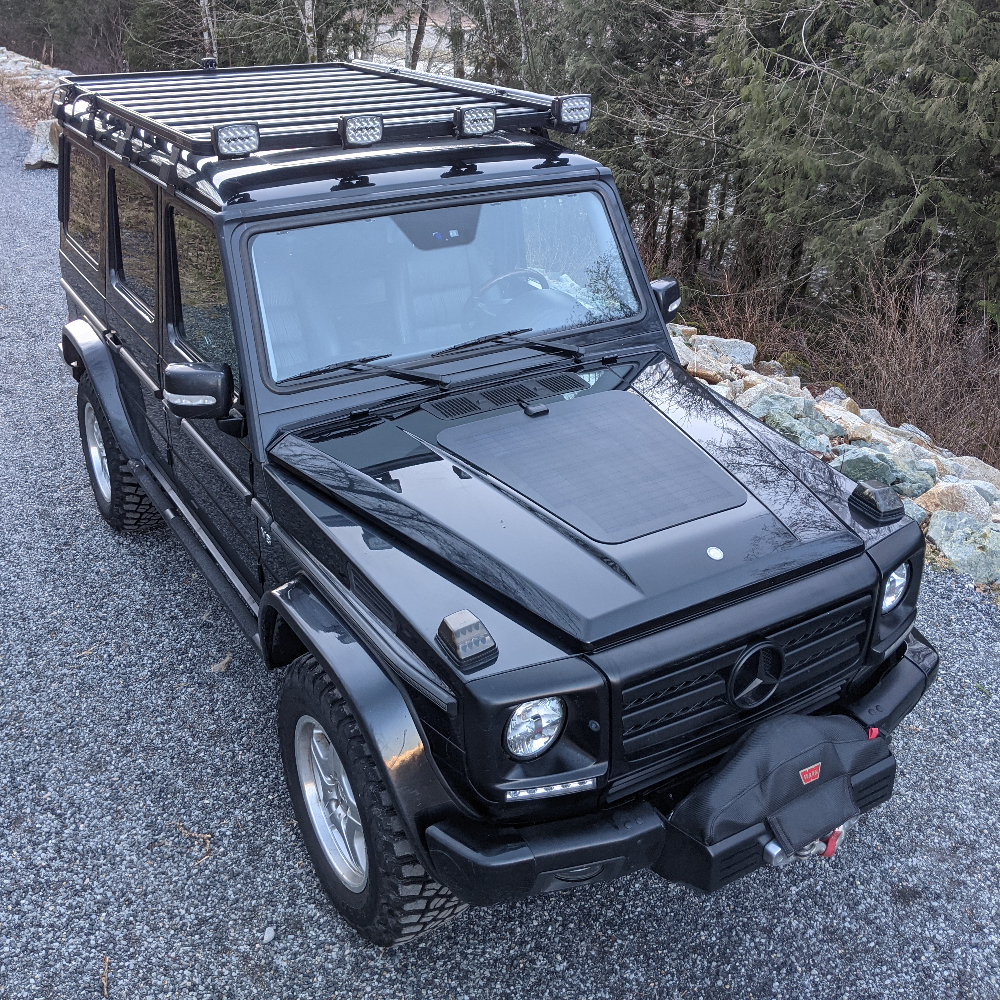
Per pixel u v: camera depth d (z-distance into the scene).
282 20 16.58
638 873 3.38
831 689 2.96
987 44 8.68
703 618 2.60
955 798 3.67
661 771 2.64
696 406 3.51
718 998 2.91
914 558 3.02
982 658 4.46
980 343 8.87
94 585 5.08
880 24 9.50
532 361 3.62
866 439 6.26
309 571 2.99
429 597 2.64
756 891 3.30
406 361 3.45
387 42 17.58
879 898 3.26
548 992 2.93
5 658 4.49
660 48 12.27
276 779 3.78
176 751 3.93
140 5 18.34
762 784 2.59
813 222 9.94
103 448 5.32
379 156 3.56
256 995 2.92
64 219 5.73
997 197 9.00
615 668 2.44
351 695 2.62
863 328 9.02
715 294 10.96
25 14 34.97
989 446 7.50
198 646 4.59
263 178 3.35
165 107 4.19
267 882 3.32
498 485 2.98
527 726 2.39
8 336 8.82
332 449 3.15
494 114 3.70
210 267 3.33
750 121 9.93
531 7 14.54
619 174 12.41
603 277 3.93
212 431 3.71
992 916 3.19
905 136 9.19
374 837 2.67
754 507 2.96
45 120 16.48
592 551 2.72
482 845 2.44
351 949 3.07
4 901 3.24
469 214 3.61
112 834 3.52
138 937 3.11
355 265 3.39
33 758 3.89
